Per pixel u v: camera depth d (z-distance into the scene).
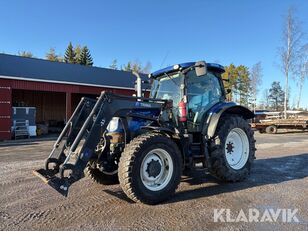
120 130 4.84
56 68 20.34
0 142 14.96
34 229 3.54
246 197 4.72
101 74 22.23
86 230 3.50
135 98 4.77
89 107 4.74
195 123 5.50
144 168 4.44
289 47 29.14
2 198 4.71
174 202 4.51
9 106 16.50
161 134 4.71
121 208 4.24
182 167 4.79
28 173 6.54
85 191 5.07
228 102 5.97
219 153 5.35
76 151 4.19
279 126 19.83
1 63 18.11
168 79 5.75
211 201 4.54
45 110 24.19
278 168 6.96
